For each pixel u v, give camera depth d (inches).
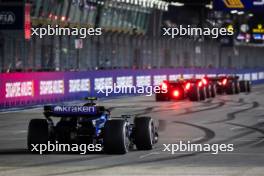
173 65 6727.4
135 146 1931.6
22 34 4106.8
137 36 5959.6
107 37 5408.5
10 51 4030.5
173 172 1462.8
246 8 5910.4
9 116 3127.5
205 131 2422.5
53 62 4537.4
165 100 4328.3
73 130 1796.3
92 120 1801.2
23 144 2032.5
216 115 3184.1
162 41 6481.3
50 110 1784.0
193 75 6496.1
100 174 1441.9
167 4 7219.5
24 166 1566.2
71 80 4239.7
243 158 1695.4
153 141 1883.6
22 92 3678.6
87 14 5590.6
